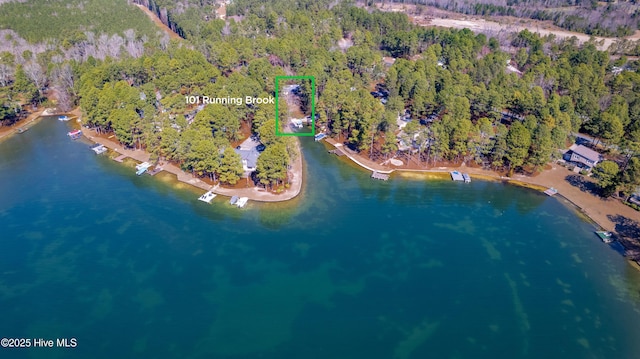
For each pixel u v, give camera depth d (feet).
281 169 471.62
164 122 527.81
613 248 419.13
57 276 375.45
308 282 377.30
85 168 527.81
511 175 522.47
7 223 434.30
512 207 479.00
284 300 359.46
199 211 457.68
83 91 607.37
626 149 515.91
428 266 398.01
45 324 333.01
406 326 340.39
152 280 374.43
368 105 557.33
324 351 318.65
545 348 324.60
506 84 637.71
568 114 566.36
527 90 624.18
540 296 368.68
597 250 417.69
